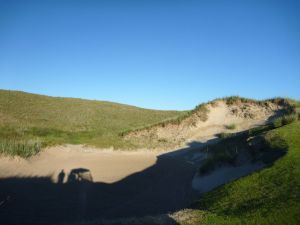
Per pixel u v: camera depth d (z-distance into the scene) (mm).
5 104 56125
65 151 23453
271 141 16781
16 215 13273
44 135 33438
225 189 12781
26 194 15477
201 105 36625
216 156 19969
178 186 18031
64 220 13000
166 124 34156
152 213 13812
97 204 14969
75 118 53656
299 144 14992
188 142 31000
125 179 19125
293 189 10703
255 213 9922
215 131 32750
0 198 14695
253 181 12438
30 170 18594
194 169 21516
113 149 26484
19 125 39875
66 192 16266
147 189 17516
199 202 12719
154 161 24328
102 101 78312
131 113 66312
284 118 23156
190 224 10320
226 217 10336
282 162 13148
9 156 19344
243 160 17797
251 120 33562
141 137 32781
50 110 58219
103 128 45969
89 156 23219
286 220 9016
